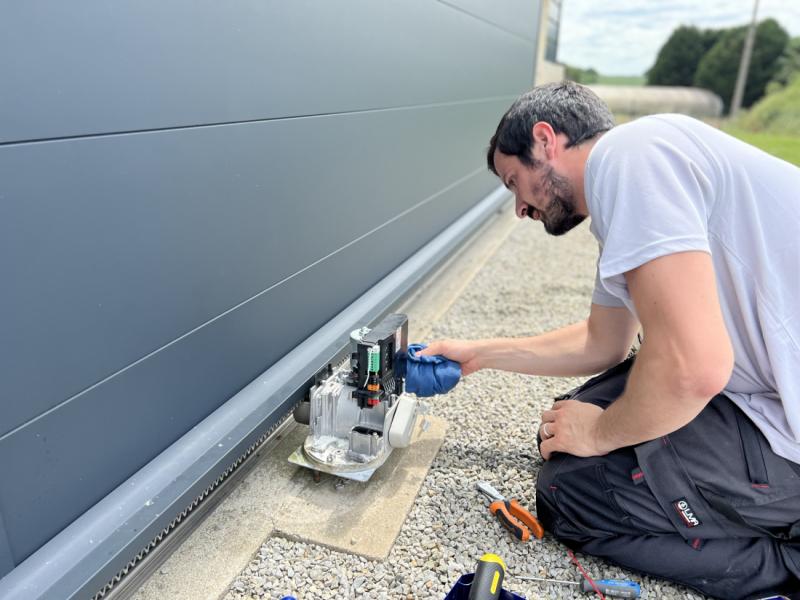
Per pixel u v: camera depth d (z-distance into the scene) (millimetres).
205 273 1643
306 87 1998
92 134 1211
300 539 1628
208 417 1767
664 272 1155
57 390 1234
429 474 1934
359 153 2508
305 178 2094
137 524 1375
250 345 1925
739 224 1274
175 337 1568
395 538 1643
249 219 1801
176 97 1422
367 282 2834
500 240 4969
